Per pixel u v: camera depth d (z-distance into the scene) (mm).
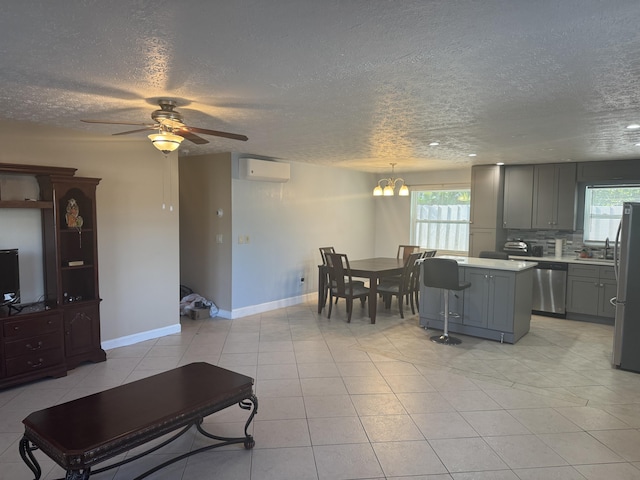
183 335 5086
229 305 5887
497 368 4078
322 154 5777
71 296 4230
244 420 3055
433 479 2398
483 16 1668
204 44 1977
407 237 8203
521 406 3291
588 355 4469
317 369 4023
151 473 2373
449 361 4250
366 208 8297
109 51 2066
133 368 4047
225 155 5758
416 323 5664
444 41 1922
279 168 6113
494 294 4891
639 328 3945
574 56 2086
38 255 4062
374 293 5629
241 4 1580
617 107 3049
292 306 6672
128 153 4617
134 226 4711
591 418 3109
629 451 2684
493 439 2816
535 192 6461
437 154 5613
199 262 6207
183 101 2975
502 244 6883
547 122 3568
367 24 1754
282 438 2820
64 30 1830
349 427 2961
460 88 2629
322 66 2260
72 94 2814
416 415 3135
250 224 6035
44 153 3961
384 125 3764
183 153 5895
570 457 2613
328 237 7410
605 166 5918
